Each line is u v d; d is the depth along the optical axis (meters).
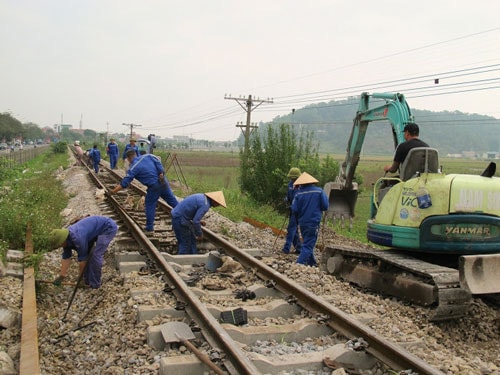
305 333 5.48
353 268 8.48
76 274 8.36
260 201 18.20
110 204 14.85
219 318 5.88
